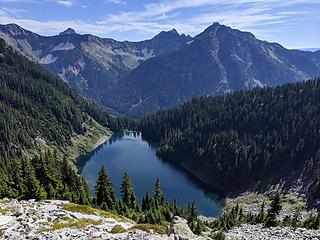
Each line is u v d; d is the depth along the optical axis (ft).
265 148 469.98
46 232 89.45
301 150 451.12
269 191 405.80
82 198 241.55
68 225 100.68
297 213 318.45
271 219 241.14
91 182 463.01
